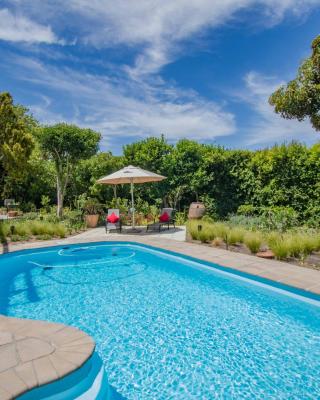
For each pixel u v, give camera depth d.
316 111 10.87
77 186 24.41
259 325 5.03
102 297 6.49
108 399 3.36
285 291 5.88
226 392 3.46
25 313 5.73
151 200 20.50
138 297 6.45
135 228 15.66
